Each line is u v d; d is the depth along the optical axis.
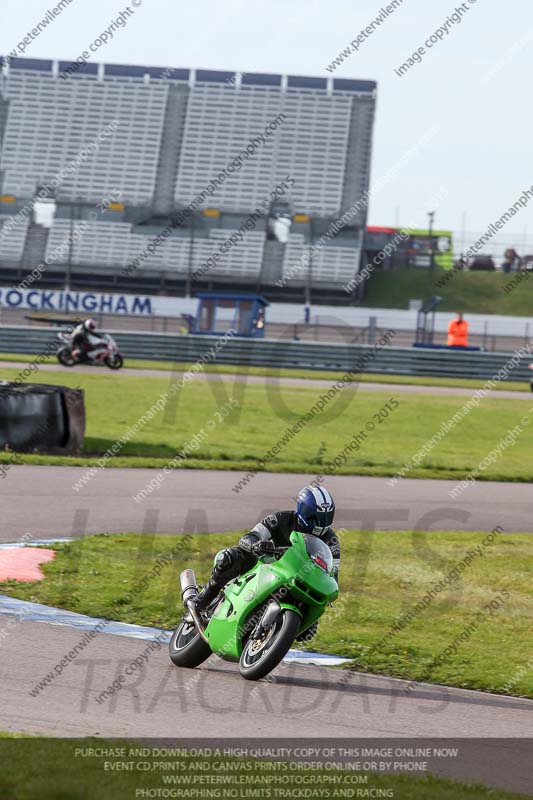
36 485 53.56
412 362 125.38
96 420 79.38
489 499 61.22
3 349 122.56
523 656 31.03
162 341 123.94
